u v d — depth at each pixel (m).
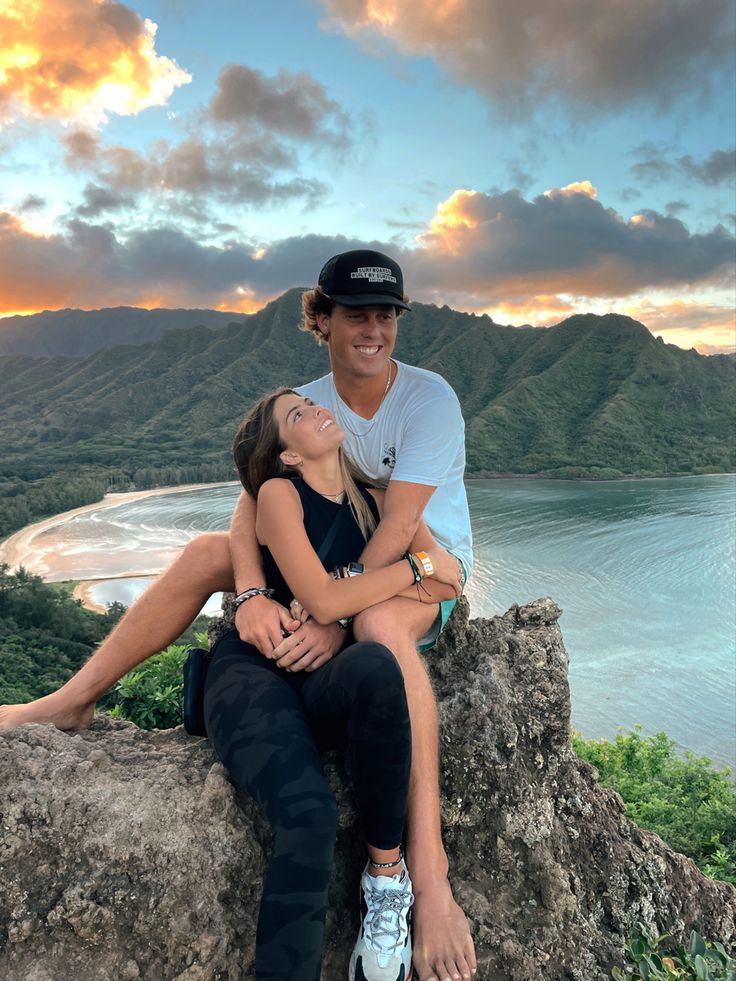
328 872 1.76
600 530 98.75
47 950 1.85
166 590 2.47
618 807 2.88
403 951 1.86
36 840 1.93
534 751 2.58
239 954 1.94
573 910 2.41
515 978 2.19
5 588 65.94
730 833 18.30
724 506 119.56
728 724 39.81
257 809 2.16
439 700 2.67
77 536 112.81
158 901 1.92
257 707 2.01
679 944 2.67
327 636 2.27
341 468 2.53
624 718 40.91
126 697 5.83
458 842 2.40
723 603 62.75
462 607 2.94
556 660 2.79
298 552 2.26
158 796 2.09
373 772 1.89
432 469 2.56
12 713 2.48
